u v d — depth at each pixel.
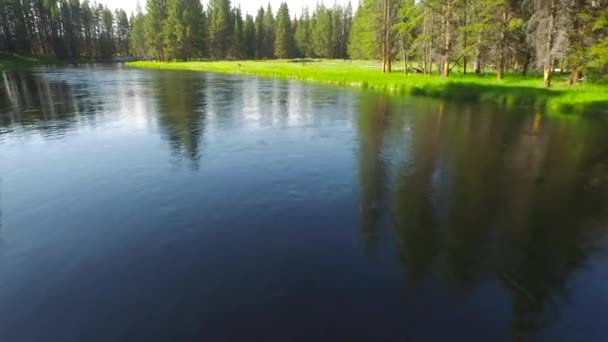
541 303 6.00
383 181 11.42
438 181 11.48
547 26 28.25
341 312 5.71
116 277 6.55
